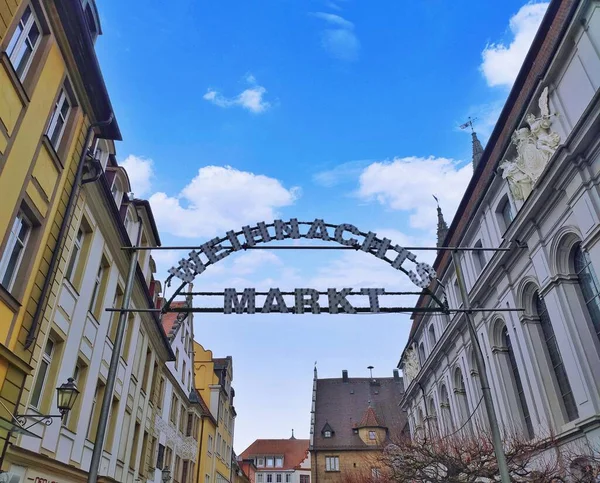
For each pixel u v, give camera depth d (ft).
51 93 42.09
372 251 40.73
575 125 48.88
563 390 56.75
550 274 55.72
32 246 39.65
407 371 135.23
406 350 132.77
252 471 290.56
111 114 51.52
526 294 64.03
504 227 70.03
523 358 62.90
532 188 58.29
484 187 72.33
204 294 38.50
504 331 72.43
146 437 80.79
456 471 51.98
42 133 40.40
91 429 54.95
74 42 44.57
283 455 335.47
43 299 40.19
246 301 38.11
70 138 46.44
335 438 200.54
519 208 63.77
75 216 48.73
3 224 34.78
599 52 47.93
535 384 59.77
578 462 47.83
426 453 55.06
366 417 200.54
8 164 35.17
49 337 44.57
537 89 57.52
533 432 62.34
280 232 40.68
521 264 63.57
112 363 34.94
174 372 103.19
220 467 151.74
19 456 37.63
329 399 224.12
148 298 74.64
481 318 76.02
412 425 130.52
